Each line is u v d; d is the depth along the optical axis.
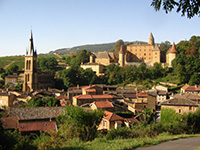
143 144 26.83
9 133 29.48
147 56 187.12
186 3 16.41
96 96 92.19
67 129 33.72
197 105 56.97
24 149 27.75
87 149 25.94
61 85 163.50
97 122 35.25
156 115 91.06
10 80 167.12
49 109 67.75
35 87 155.12
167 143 27.59
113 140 31.00
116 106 81.06
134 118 70.94
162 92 117.00
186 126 38.31
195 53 160.50
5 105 111.75
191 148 24.16
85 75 160.38
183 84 132.12
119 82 158.00
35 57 157.00
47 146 29.70
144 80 151.88
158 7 17.02
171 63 160.62
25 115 63.06
